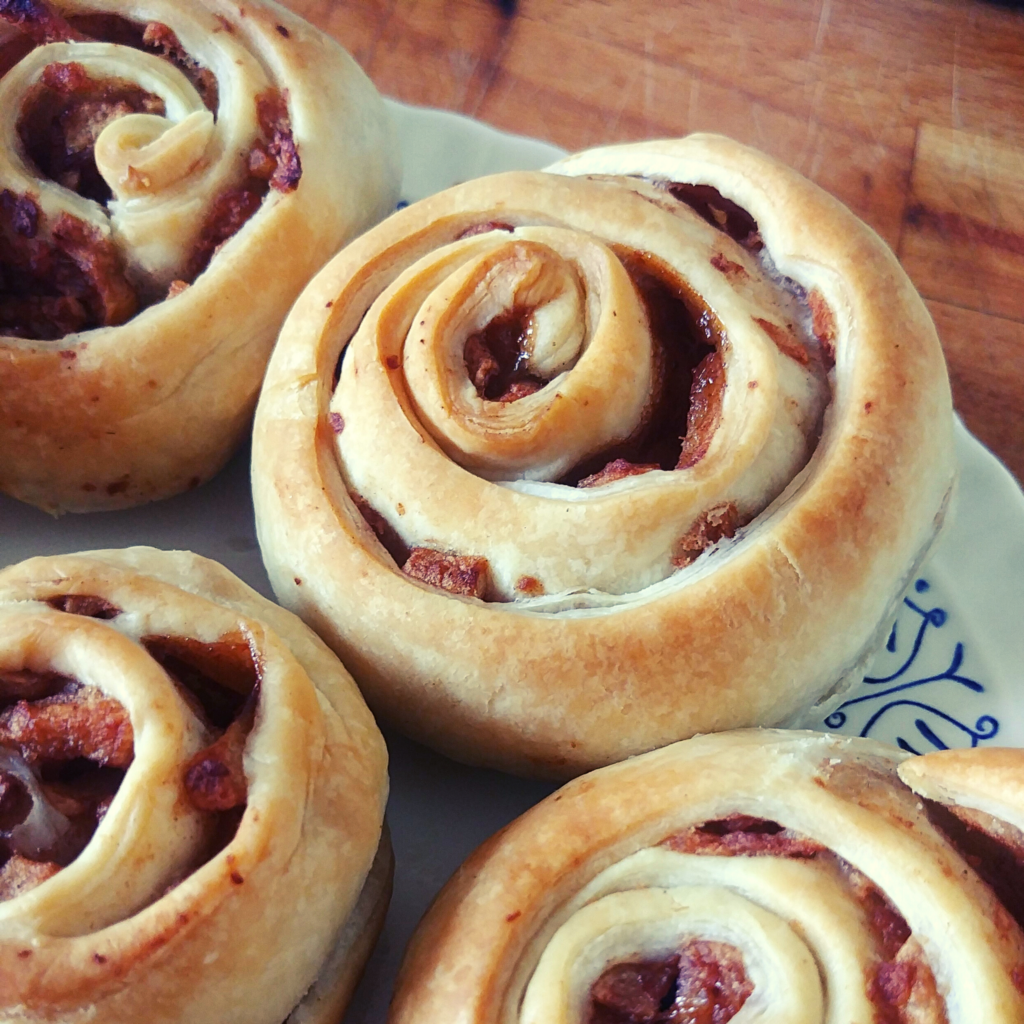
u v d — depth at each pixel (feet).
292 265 0.71
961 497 0.75
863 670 0.68
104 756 0.55
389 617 0.62
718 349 0.66
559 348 0.65
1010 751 0.56
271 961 0.55
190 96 0.72
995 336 0.85
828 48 0.95
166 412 0.70
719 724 0.62
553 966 0.55
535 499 0.62
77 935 0.52
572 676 0.61
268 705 0.57
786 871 0.56
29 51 0.73
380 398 0.64
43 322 0.71
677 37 0.95
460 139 0.84
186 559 0.63
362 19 0.93
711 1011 0.55
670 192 0.72
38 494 0.73
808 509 0.62
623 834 0.58
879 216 0.89
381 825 0.60
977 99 0.94
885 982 0.54
